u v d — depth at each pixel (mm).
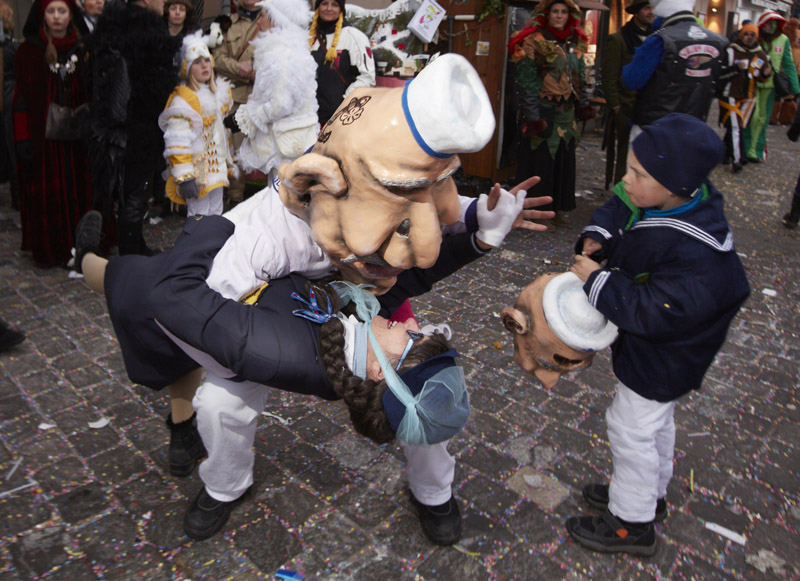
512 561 2475
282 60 4586
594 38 11844
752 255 5922
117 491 2795
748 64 8914
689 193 2039
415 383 1896
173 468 2871
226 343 1881
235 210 2311
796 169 9648
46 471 2898
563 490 2848
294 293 2041
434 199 1785
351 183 1663
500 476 2924
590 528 2541
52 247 5043
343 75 5441
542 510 2730
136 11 4309
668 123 2049
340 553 2498
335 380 1887
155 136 4598
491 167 7406
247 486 2604
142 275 2098
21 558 2436
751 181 8797
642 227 2152
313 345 1955
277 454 3045
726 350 4113
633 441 2354
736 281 2109
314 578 2385
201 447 2943
